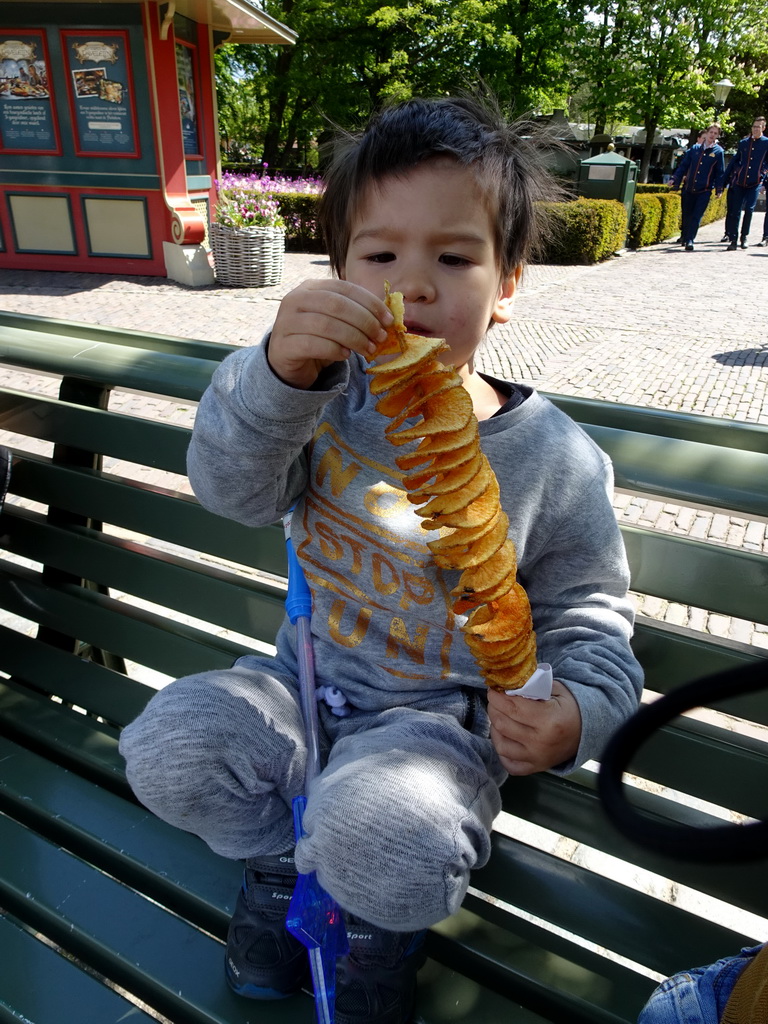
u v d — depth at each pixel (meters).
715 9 23.00
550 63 24.70
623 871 2.08
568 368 7.05
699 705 0.57
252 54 25.39
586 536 1.24
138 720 1.19
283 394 1.07
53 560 1.85
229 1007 1.24
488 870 1.35
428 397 0.94
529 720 1.08
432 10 22.55
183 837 1.53
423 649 1.26
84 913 1.39
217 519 1.62
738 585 1.22
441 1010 1.24
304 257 13.77
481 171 1.20
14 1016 1.25
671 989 0.92
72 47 9.99
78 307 8.86
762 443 1.29
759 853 0.52
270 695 1.23
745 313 9.91
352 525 1.27
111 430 1.71
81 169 10.64
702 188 16.58
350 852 1.01
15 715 1.80
